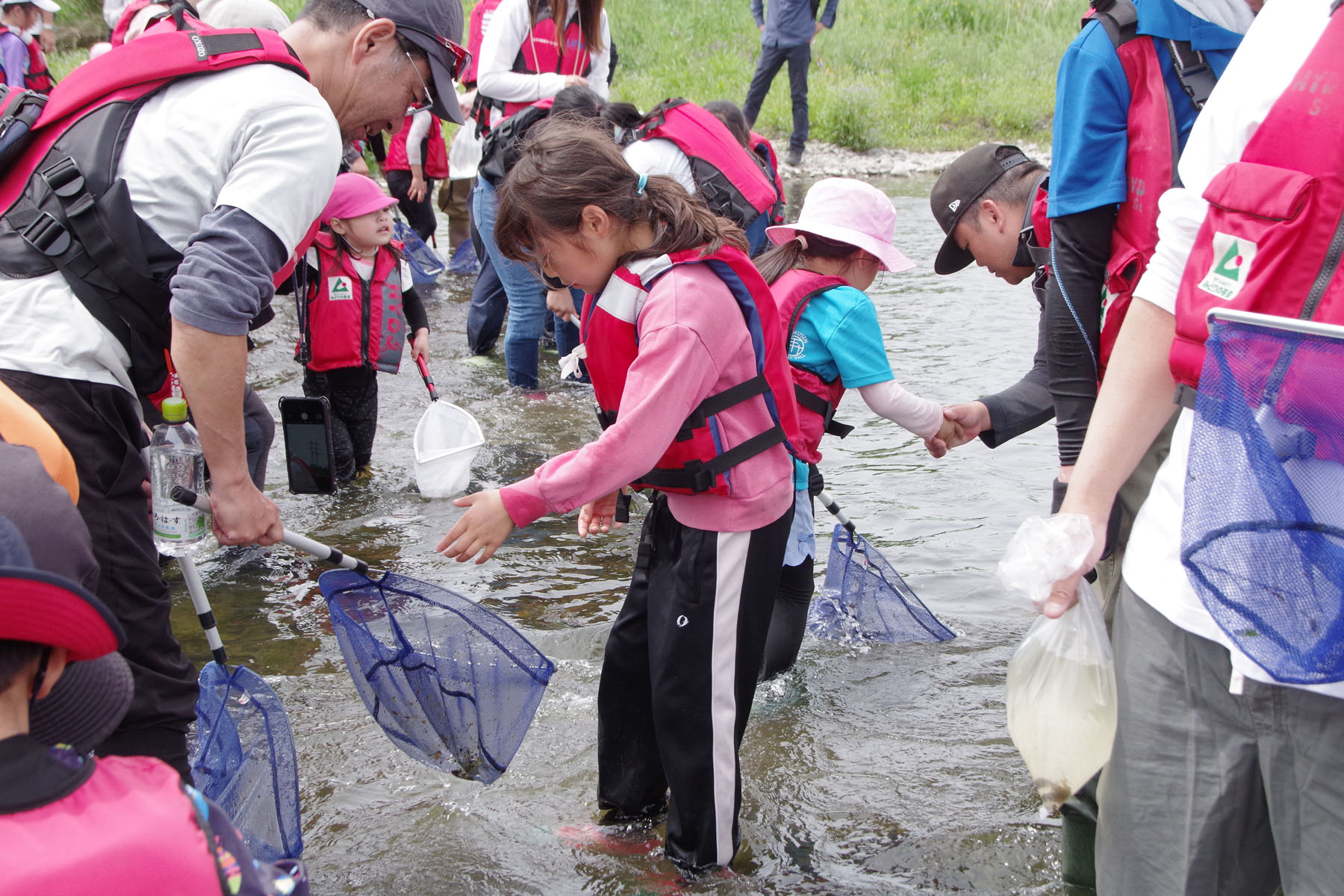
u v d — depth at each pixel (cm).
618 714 279
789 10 1236
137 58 244
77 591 136
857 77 1577
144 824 133
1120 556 256
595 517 297
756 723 330
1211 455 177
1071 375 278
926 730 326
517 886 262
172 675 254
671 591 254
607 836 281
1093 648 205
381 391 628
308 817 287
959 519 470
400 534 453
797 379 321
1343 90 170
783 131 1420
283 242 240
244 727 257
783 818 287
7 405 199
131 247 233
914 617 373
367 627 279
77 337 231
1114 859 201
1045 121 1520
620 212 239
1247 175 177
